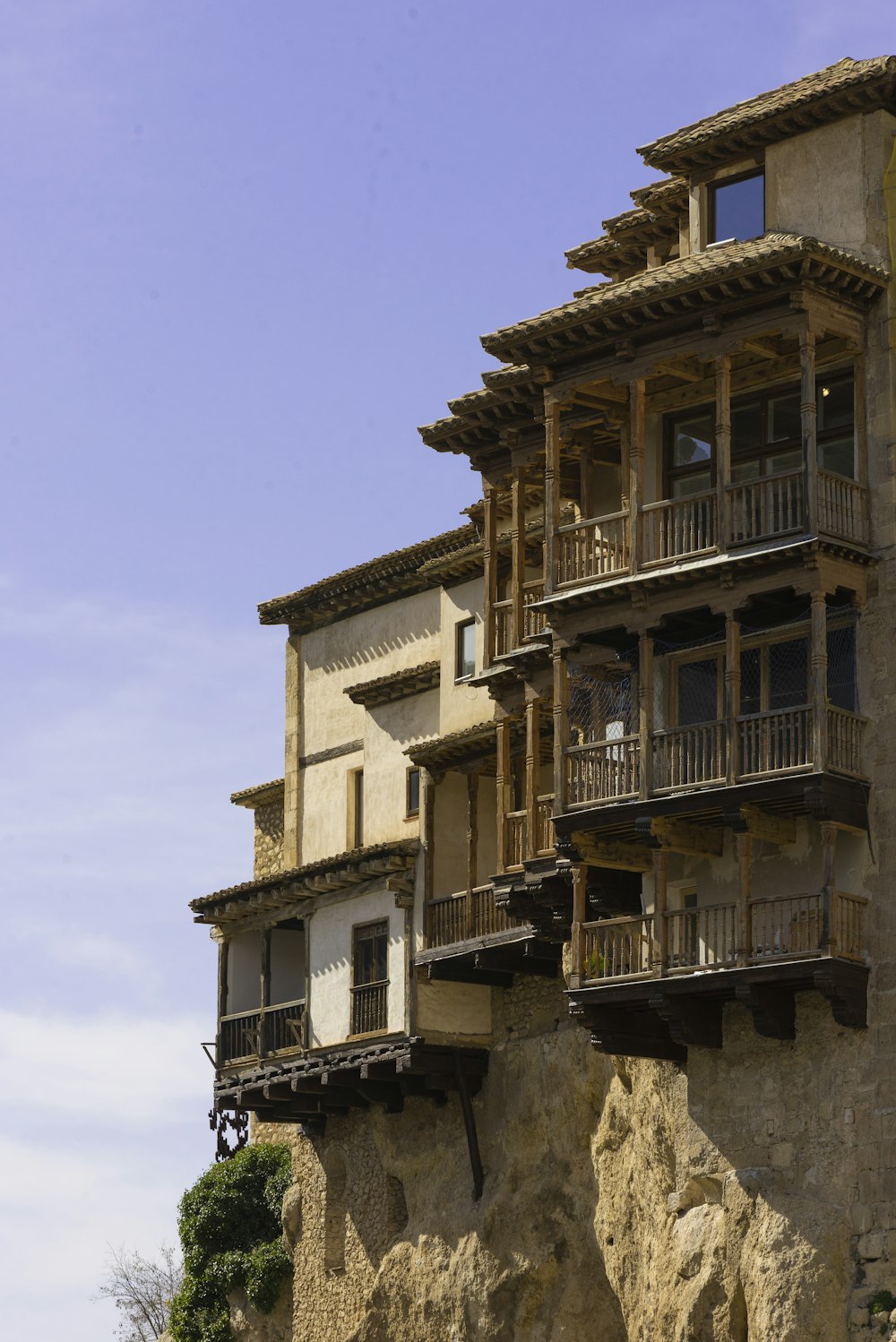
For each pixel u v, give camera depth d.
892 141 49.03
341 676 68.38
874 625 47.12
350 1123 64.94
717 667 49.16
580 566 50.34
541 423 53.78
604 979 48.56
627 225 55.66
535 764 53.56
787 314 47.19
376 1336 61.44
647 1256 51.22
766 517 47.09
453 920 59.41
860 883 46.47
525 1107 58.72
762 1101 47.31
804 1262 45.50
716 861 49.00
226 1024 66.44
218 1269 69.75
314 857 68.00
